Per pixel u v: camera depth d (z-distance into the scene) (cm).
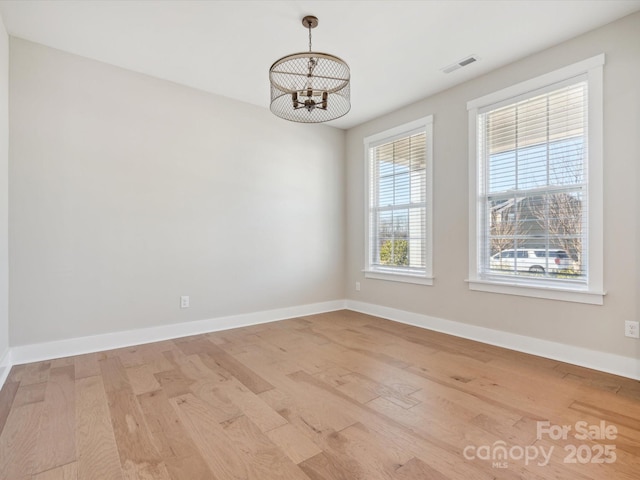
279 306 420
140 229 324
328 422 186
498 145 319
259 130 402
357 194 468
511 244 309
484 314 326
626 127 242
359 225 466
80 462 154
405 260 408
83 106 296
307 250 446
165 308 338
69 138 290
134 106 321
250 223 395
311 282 450
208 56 297
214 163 368
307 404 206
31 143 274
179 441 169
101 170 304
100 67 304
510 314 306
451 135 352
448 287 356
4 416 192
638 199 238
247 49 287
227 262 378
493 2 229
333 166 472
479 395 216
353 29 259
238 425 183
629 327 241
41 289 279
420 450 161
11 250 266
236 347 313
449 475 144
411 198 400
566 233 275
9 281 265
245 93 369
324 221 463
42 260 279
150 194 329
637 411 195
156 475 146
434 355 290
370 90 359
